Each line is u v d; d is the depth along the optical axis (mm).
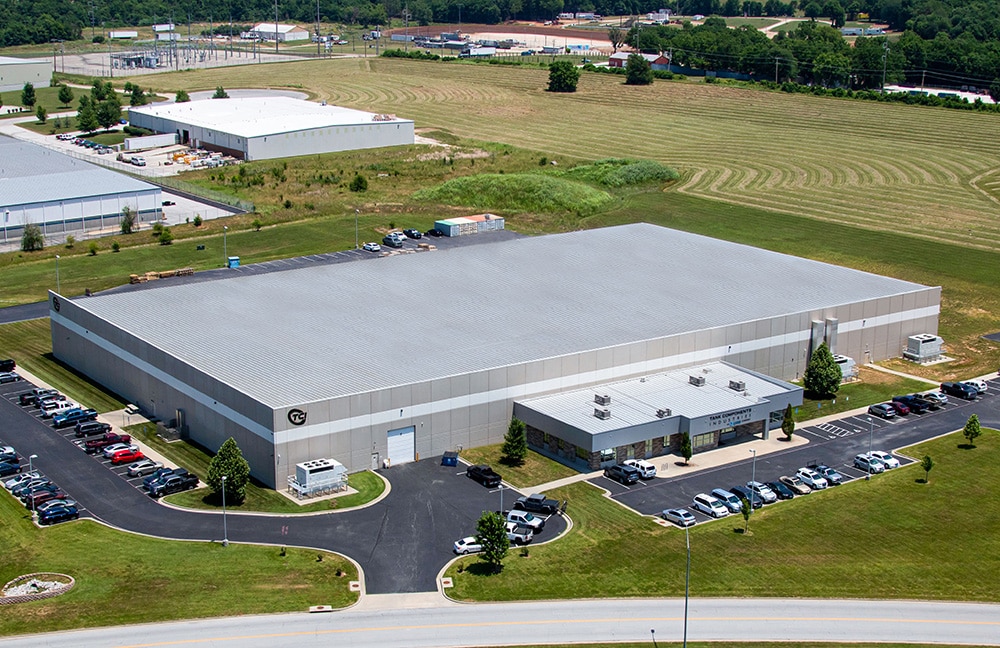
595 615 80688
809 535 92750
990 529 94312
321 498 97688
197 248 179375
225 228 190625
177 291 133750
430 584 84312
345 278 139625
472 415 108250
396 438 104500
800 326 127312
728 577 86000
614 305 129750
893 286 139000
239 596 81875
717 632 78938
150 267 168750
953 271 174875
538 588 84125
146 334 117875
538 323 123125
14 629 77500
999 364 135625
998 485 102562
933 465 106750
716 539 91625
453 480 101938
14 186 191500
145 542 89750
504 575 85875
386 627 78688
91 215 190375
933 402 120875
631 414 107938
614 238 161000
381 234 189000
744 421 110625
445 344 115812
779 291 136000
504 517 93875
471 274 141750
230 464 95562
